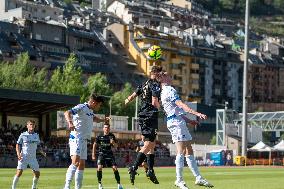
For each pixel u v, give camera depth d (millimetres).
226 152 140375
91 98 26234
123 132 150750
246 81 127688
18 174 34531
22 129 117438
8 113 118500
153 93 26969
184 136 24844
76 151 25672
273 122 199250
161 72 27312
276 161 151375
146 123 27188
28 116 121688
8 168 89062
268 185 41844
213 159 140125
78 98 113438
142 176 54781
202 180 24672
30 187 38844
